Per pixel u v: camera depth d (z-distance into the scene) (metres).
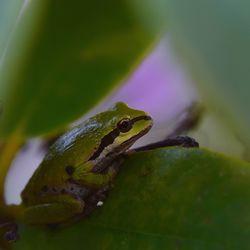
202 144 0.29
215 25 0.18
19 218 0.28
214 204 0.25
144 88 0.31
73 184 0.30
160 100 0.31
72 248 0.27
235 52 0.19
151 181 0.26
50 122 0.28
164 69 0.30
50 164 0.30
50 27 0.28
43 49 0.28
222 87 0.20
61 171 0.30
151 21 0.26
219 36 0.19
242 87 0.19
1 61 0.27
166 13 0.20
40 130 0.28
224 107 0.21
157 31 0.25
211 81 0.20
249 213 0.25
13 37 0.27
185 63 0.21
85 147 0.30
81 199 0.30
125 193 0.27
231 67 0.19
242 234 0.25
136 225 0.26
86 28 0.28
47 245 0.27
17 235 0.28
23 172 0.31
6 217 0.28
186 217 0.26
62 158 0.30
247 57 0.18
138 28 0.27
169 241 0.26
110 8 0.27
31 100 0.28
